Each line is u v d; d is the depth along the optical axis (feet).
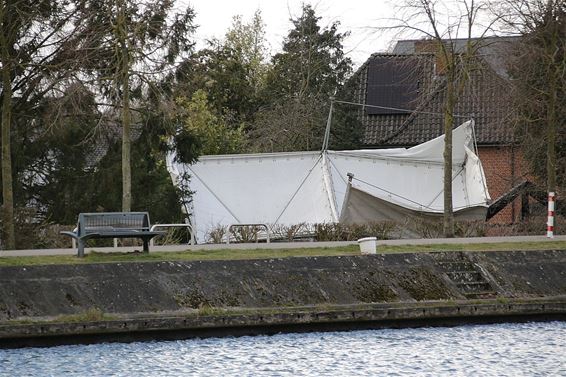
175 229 303.27
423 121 449.06
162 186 310.24
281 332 175.42
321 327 177.06
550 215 251.80
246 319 172.76
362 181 312.91
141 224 195.21
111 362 149.07
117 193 307.99
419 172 317.01
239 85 517.14
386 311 180.75
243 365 148.56
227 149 433.48
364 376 142.20
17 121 301.84
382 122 459.73
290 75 519.60
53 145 307.58
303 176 314.96
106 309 169.78
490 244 222.07
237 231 271.69
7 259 183.11
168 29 280.31
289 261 188.65
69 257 188.14
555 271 203.82
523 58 284.00
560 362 151.84
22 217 261.85
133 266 178.29
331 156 317.01
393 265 195.00
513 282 199.21
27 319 163.02
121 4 260.01
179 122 314.14
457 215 301.63
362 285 188.75
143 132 308.81
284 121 468.34
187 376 140.56
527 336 173.47
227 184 312.71
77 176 311.27
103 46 277.23
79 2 284.61
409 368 147.74
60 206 309.42
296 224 284.61
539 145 329.93
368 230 273.33
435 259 200.03
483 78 300.20
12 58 265.13
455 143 319.68
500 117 355.15
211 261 183.93
